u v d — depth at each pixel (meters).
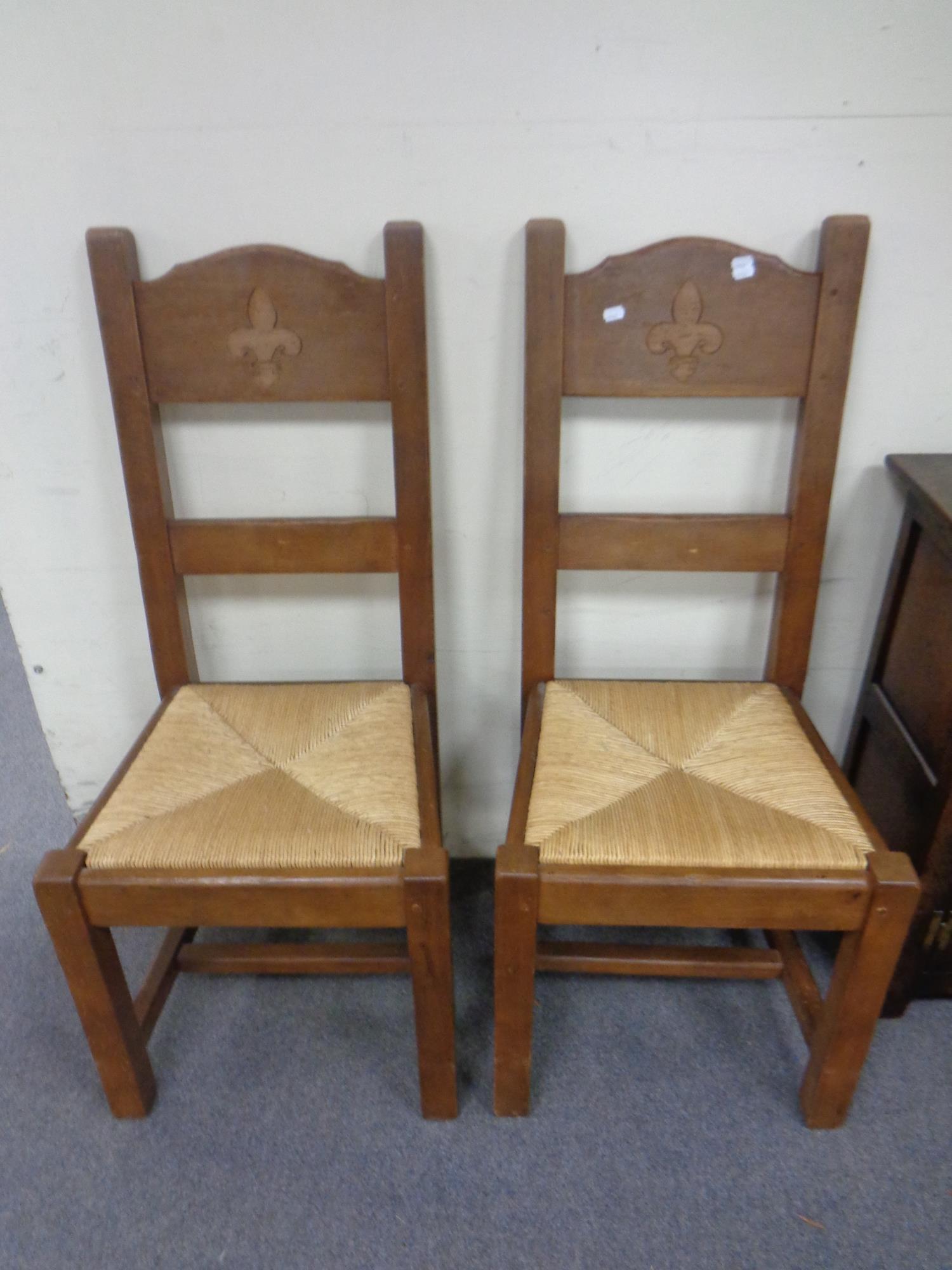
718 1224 1.05
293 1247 1.03
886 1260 1.02
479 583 1.32
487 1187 1.09
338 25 0.99
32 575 1.34
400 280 1.04
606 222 1.09
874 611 1.33
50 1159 1.13
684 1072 1.22
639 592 1.33
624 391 1.09
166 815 1.01
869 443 1.21
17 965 1.39
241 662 1.41
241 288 1.05
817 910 0.94
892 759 1.24
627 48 1.00
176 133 1.04
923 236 1.08
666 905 0.95
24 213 1.08
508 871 0.94
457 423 1.20
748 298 1.04
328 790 1.04
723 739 1.12
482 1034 1.27
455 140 1.04
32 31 0.99
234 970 1.22
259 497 1.26
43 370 1.18
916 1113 1.17
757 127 1.03
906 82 1.00
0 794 1.72
